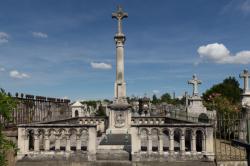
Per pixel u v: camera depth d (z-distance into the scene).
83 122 23.19
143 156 13.15
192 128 13.27
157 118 22.64
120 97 19.48
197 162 12.97
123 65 19.69
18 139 13.41
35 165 13.12
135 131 13.30
